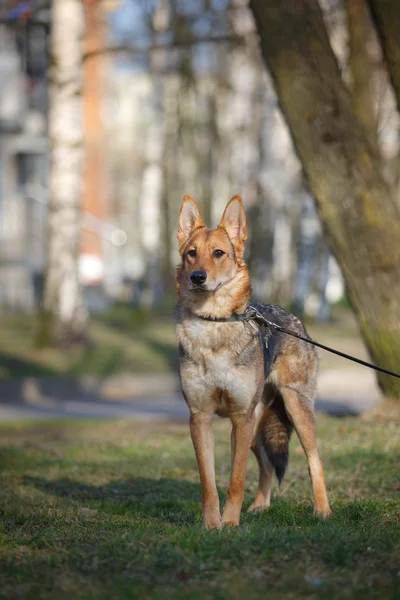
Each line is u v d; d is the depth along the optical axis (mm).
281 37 10734
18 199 32781
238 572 4934
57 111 21344
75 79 21266
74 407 17938
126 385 20609
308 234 33156
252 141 30141
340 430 11070
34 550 5652
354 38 15016
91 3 24953
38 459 10594
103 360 22547
